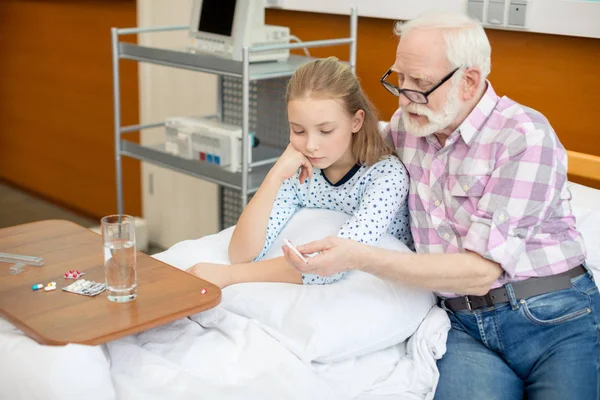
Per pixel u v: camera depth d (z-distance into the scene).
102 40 3.95
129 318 1.41
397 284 1.69
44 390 1.29
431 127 1.63
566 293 1.62
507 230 1.55
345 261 1.55
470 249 1.57
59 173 4.54
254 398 1.40
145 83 3.70
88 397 1.31
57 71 4.33
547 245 1.63
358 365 1.61
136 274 1.61
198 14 2.75
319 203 1.90
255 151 3.00
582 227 1.88
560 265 1.63
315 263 1.53
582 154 2.15
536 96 2.29
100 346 1.45
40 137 4.61
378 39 2.66
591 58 2.15
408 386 1.60
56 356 1.31
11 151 4.90
